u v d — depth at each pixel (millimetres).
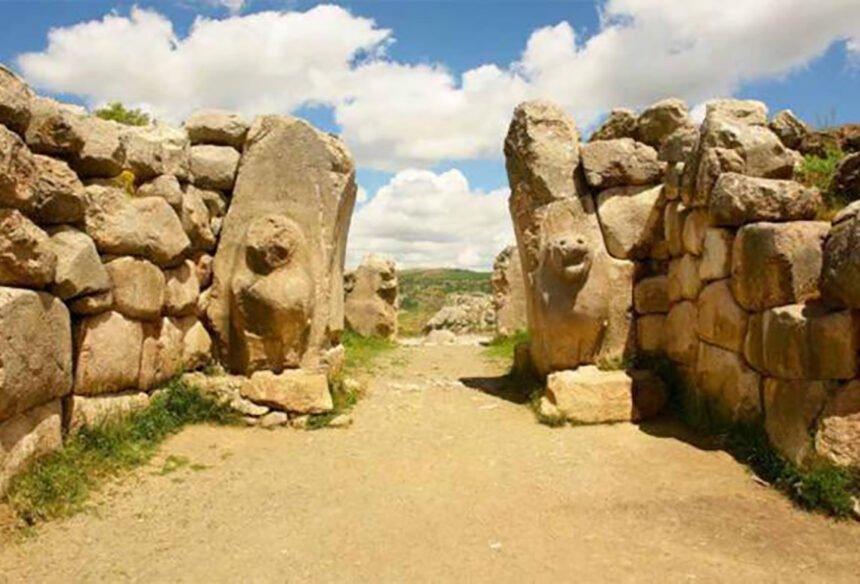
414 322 21609
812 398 4172
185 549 3555
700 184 5441
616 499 4207
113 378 4984
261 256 6020
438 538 3703
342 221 6789
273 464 4980
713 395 5391
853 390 4008
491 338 14102
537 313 6637
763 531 3670
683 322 6020
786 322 4297
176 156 6035
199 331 6219
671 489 4324
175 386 5812
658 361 6367
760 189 4871
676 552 3457
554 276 6426
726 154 5301
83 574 3252
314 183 6297
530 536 3709
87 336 4738
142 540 3643
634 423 5855
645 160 6562
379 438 5684
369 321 13836
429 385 7934
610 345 6520
